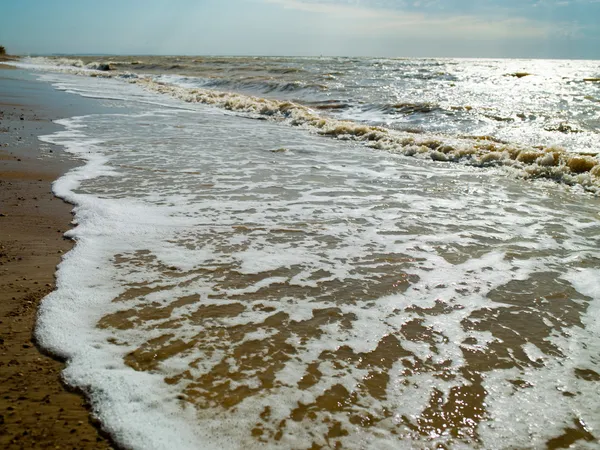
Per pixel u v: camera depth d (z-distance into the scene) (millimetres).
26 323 3250
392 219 5828
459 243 5078
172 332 3211
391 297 3836
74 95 19359
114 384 2652
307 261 4484
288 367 2881
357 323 3426
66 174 7227
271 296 3783
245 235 5086
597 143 10914
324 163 9031
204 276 4086
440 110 15781
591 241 5211
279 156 9508
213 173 7777
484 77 28578
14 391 2576
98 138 10367
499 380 2816
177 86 26906
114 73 37906
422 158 9906
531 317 3574
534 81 26297
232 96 20297
